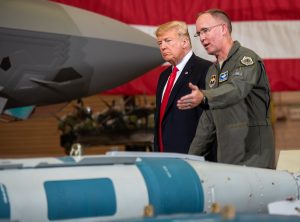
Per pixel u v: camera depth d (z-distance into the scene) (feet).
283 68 45.85
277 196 21.01
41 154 66.08
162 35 29.50
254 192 20.42
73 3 44.11
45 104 33.42
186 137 28.99
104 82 33.58
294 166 25.45
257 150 25.76
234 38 45.83
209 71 26.37
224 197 19.52
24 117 33.42
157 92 30.37
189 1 45.06
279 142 65.41
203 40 26.04
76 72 32.45
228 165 20.71
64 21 32.14
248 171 20.75
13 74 31.27
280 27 45.91
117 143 43.50
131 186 18.04
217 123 26.13
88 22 32.81
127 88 44.98
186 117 29.07
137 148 45.09
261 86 25.49
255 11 45.78
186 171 19.16
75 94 33.47
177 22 29.55
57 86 32.45
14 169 17.49
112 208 17.65
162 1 44.93
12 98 32.19
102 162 18.57
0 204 16.40
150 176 18.45
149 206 13.60
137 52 33.55
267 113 25.99
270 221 13.14
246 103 25.66
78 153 19.43
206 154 27.81
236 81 24.16
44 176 17.38
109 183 17.83
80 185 17.44
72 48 32.07
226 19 26.00
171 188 18.47
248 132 25.76
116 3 44.65
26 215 16.63
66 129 44.19
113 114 43.73
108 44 32.86
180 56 29.48
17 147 65.92
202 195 18.99
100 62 32.81
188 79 29.25
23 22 31.17
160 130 29.81
